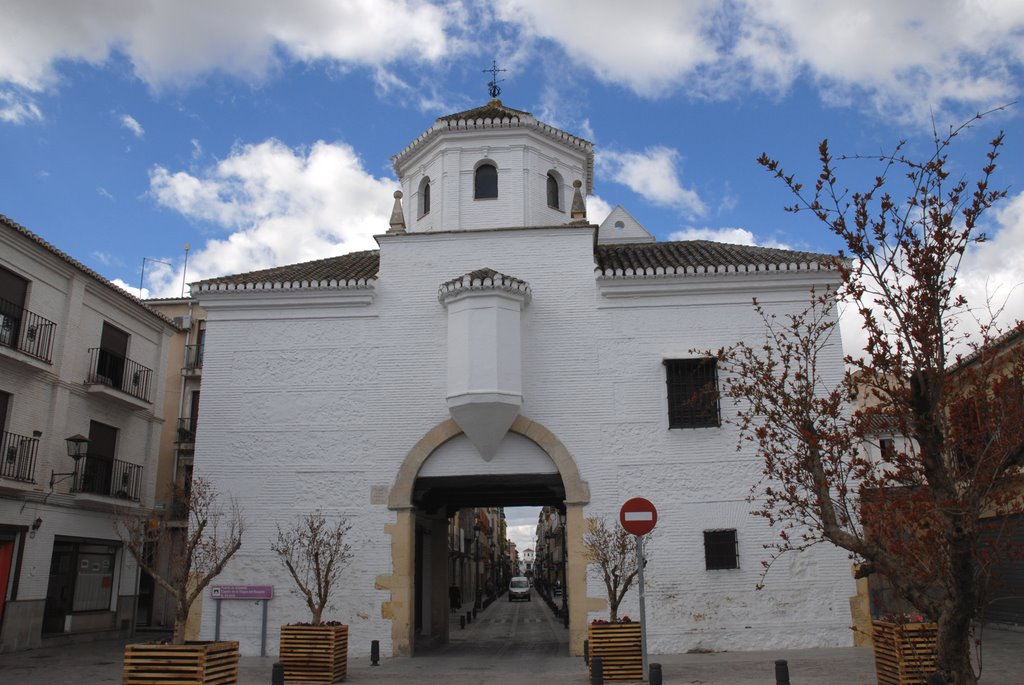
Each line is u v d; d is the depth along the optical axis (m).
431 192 20.56
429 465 16.66
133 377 23.36
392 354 17.17
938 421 7.11
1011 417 6.95
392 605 15.88
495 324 16.23
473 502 21.20
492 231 17.75
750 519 15.71
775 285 16.84
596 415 16.50
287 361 17.30
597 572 15.70
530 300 17.09
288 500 16.52
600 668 11.39
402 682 12.53
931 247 6.86
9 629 17.89
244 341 17.48
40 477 19.22
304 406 17.03
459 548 49.88
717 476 15.96
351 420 16.86
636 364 16.72
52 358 19.81
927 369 6.94
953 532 6.77
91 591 21.25
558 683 12.18
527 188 19.97
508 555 131.75
